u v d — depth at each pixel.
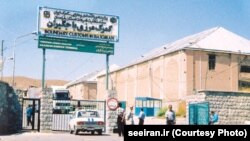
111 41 30.39
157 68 59.38
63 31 29.16
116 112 26.66
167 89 55.53
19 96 25.52
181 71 51.75
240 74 54.47
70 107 40.25
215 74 52.75
